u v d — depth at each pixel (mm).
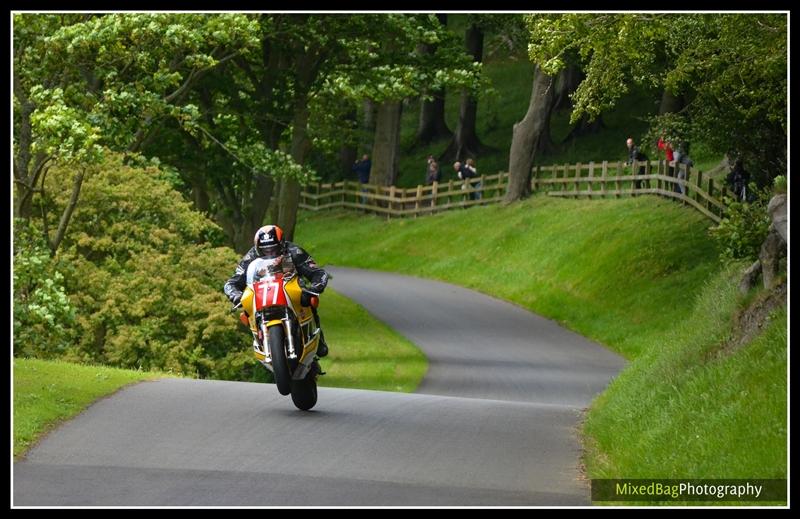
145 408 51188
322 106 137625
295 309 49438
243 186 128625
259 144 110375
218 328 91500
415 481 40062
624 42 61062
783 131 96062
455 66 129750
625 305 135750
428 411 56906
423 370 106562
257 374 97125
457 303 154500
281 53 129875
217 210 132000
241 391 58438
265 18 121750
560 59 62969
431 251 191250
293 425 49250
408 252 195500
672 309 128625
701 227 146750
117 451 42656
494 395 91500
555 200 187000
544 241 169500
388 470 41594
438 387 96312
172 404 52594
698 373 50375
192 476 39344
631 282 140375
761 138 99562
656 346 69500
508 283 163000
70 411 49312
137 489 37219
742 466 36906
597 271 148500
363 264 197375
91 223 97625
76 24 86250
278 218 136875
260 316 49344
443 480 40469
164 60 93250
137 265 93625
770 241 57000
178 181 104188
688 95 101938
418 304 153250
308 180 111938
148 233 97938
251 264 49969
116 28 85938
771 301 53156
